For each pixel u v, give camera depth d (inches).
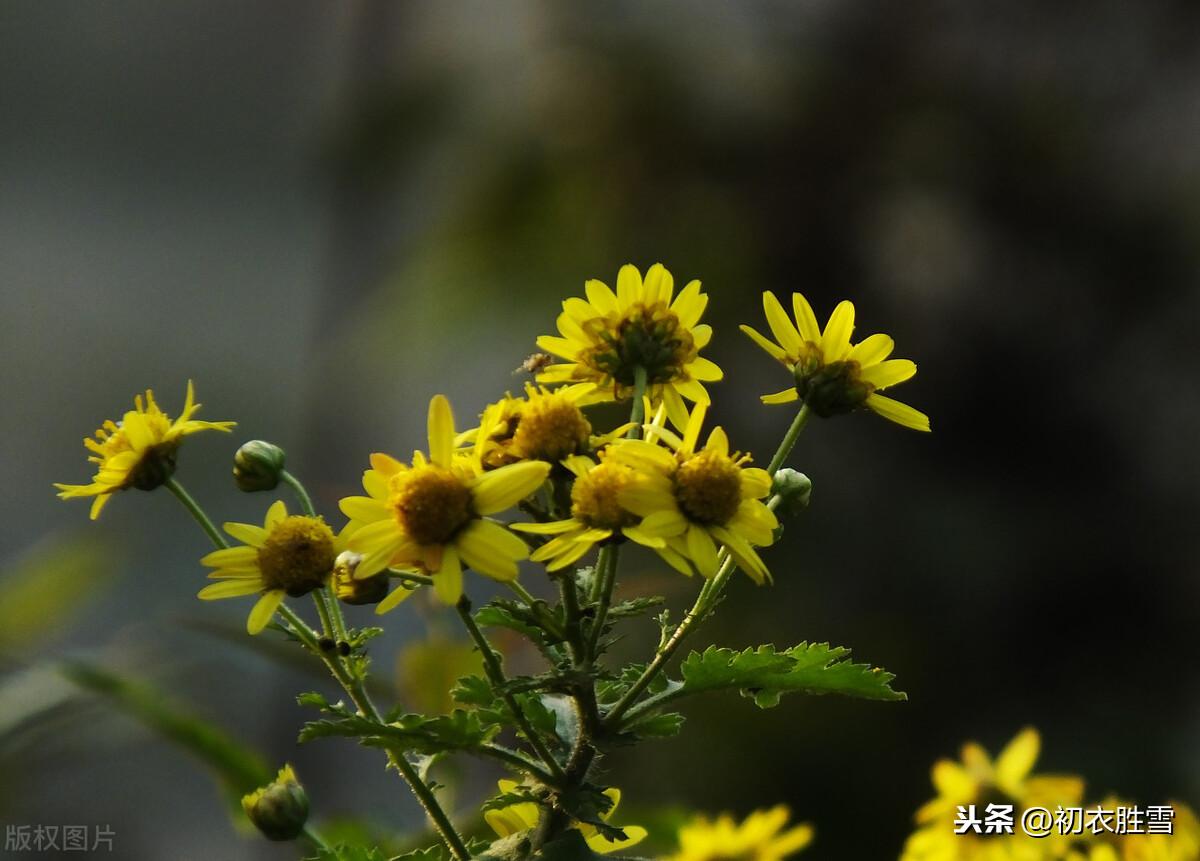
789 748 245.0
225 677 276.1
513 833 73.8
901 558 258.7
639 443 67.9
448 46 306.3
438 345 266.2
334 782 280.1
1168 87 270.4
